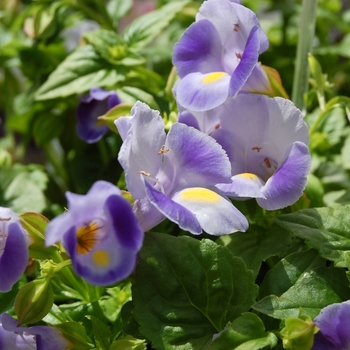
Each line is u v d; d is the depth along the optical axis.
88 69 0.56
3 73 0.71
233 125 0.47
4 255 0.44
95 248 0.42
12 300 0.47
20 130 0.66
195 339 0.45
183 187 0.45
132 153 0.44
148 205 0.44
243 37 0.47
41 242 0.45
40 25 0.59
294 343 0.43
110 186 0.42
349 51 0.61
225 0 0.47
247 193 0.45
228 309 0.45
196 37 0.48
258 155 0.47
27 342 0.45
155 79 0.56
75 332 0.45
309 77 0.52
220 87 0.46
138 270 0.45
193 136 0.45
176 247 0.45
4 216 0.44
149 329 0.45
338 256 0.45
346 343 0.44
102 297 0.48
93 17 0.60
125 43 0.57
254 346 0.44
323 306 0.45
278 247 0.47
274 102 0.46
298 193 0.45
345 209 0.47
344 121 0.55
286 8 0.66
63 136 0.62
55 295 0.48
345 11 0.78
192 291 0.45
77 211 0.42
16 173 0.56
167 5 0.58
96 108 0.54
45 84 0.55
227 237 0.49
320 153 0.54
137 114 0.44
